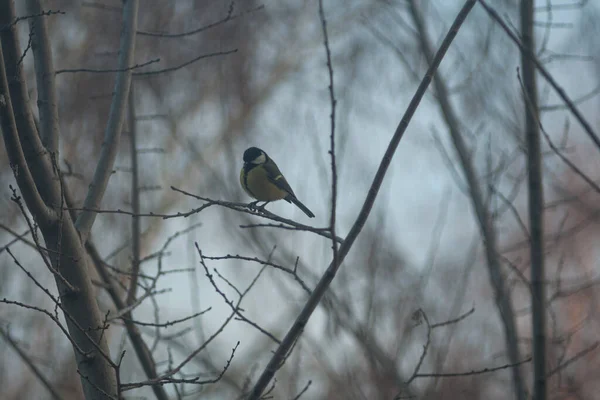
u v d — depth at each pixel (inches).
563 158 243.8
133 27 357.4
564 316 599.2
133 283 382.3
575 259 621.0
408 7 493.0
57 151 306.5
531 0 346.6
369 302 420.2
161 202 670.5
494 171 370.6
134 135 422.9
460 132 419.8
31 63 684.7
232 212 543.8
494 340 530.9
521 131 377.4
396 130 278.1
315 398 539.5
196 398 501.4
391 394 387.9
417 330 426.0
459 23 290.7
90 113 695.1
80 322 271.4
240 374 568.4
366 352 399.9
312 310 264.1
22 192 264.7
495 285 330.6
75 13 732.7
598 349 576.1
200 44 804.0
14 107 272.2
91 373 264.1
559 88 231.5
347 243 267.1
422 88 283.1
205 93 783.7
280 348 261.9
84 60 717.9
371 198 270.2
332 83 244.8
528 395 299.3
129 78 346.0
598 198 652.1
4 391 553.0
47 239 274.8
